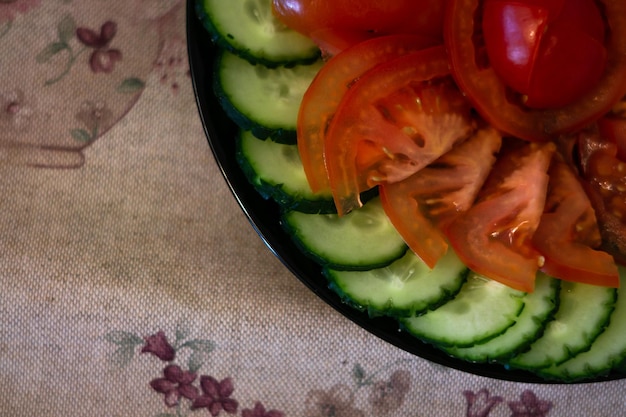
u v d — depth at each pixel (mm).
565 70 422
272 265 481
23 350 478
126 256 478
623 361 449
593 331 443
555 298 437
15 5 479
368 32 427
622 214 439
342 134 415
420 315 437
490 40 420
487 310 442
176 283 478
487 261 427
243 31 432
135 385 481
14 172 477
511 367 448
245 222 482
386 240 435
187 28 436
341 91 419
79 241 477
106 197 479
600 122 442
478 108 423
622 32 429
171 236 479
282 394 482
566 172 434
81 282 477
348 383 483
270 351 480
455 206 428
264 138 431
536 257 427
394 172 422
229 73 433
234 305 479
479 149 429
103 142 479
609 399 486
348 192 418
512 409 486
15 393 480
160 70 482
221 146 437
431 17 424
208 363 480
